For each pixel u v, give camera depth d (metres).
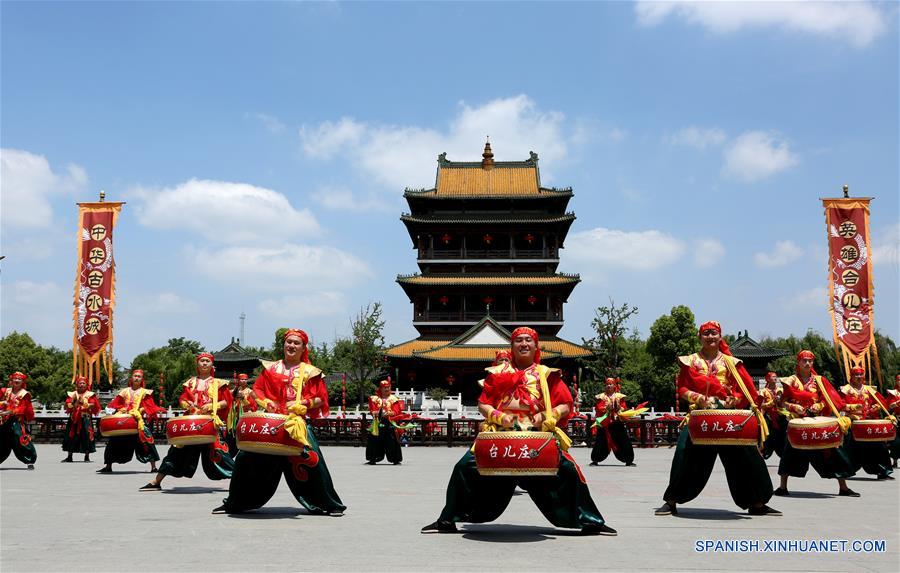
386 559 8.75
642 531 11.03
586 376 83.25
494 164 96.50
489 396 10.77
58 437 45.19
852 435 21.59
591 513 10.71
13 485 18.97
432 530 10.78
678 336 87.00
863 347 31.50
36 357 92.69
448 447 44.34
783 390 17.62
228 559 8.73
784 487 17.53
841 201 32.41
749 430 12.33
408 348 84.12
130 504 14.55
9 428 24.19
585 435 47.50
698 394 12.67
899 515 13.23
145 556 8.91
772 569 8.38
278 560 8.66
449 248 91.06
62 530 10.98
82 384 29.00
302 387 12.67
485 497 10.80
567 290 88.06
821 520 12.44
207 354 17.48
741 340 84.12
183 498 15.76
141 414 23.02
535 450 10.02
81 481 20.23
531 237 90.56
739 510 13.81
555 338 85.19
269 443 12.11
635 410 29.11
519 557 8.91
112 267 37.62
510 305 88.06
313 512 12.83
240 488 12.71
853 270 31.94
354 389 89.25
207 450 17.44
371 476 23.14
